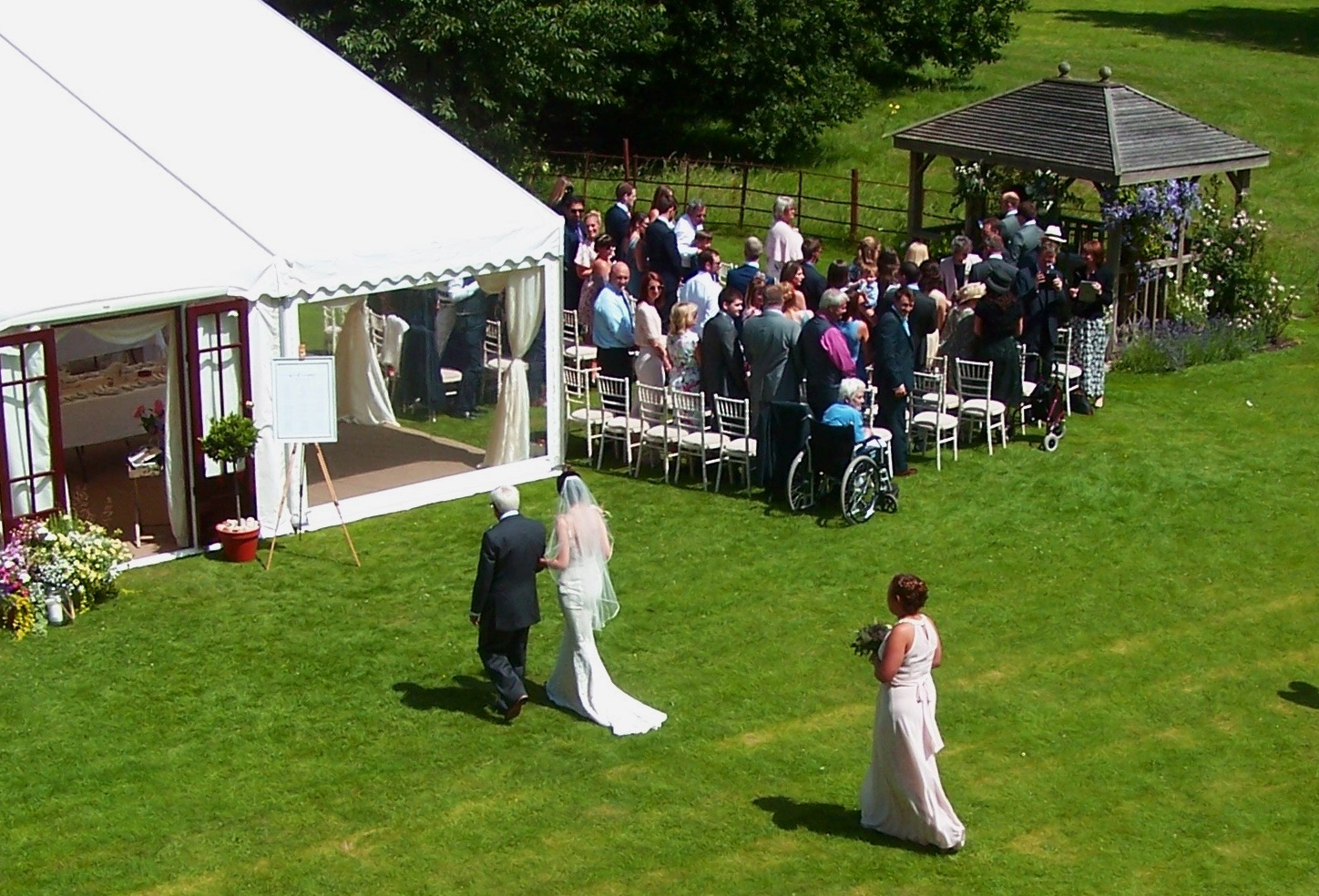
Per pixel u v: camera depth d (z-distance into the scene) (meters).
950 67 42.28
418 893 9.49
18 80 15.52
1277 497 16.42
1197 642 13.26
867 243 18.33
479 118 31.66
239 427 14.11
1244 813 10.70
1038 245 19.45
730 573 14.26
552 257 16.36
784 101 35.72
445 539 14.98
